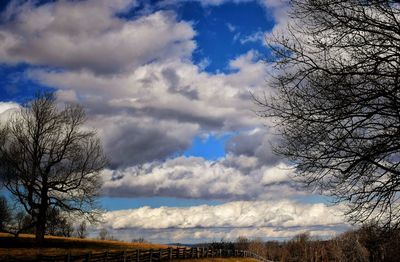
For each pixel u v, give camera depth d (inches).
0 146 1515.7
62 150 1547.7
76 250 1472.7
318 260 4197.8
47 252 1300.4
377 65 279.6
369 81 283.4
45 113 1571.1
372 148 274.5
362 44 290.2
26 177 1491.1
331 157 291.9
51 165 1537.9
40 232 1523.1
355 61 293.6
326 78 295.0
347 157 288.0
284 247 5251.0
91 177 1563.7
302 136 299.4
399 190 284.7
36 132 1528.1
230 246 2502.5
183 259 1656.0
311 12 307.7
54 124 1573.6
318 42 303.3
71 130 1598.2
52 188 1525.6
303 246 5103.3
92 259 1137.4
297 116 295.3
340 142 284.2
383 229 294.8
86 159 1567.4
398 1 278.5
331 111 291.4
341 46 297.7
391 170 274.2
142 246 2116.1
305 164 303.4
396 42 290.8
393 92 276.1
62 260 1015.0
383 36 291.4
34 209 1533.0
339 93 285.1
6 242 1488.7
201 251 1889.8
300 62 307.0
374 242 305.9
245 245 4694.9
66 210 1534.2
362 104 280.4
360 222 301.0
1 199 1689.2
